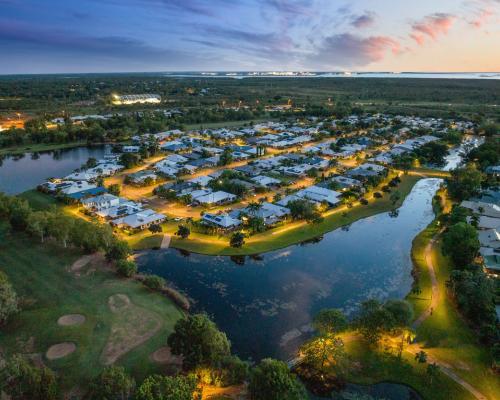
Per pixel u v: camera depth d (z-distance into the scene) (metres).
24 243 125.69
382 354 81.75
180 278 111.69
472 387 73.69
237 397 69.56
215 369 71.56
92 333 83.94
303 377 76.62
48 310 91.38
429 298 101.56
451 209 159.25
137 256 123.06
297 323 93.69
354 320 87.44
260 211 150.50
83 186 180.00
